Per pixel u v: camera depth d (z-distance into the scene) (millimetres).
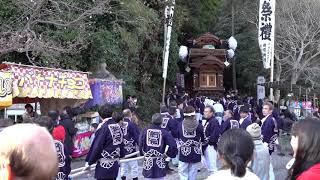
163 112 9758
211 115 9383
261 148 5066
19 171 1610
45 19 13312
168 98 21406
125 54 17719
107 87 13016
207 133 9281
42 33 13273
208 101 19125
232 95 25062
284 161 11242
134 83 20250
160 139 6738
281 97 30703
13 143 1624
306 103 22188
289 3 29625
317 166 2645
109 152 6270
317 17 29141
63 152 5180
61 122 8523
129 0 16578
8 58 13500
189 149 7852
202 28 31547
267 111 9203
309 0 29578
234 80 33031
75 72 10039
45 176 1659
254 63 33000
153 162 6770
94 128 11812
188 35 30969
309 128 2752
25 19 12914
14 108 11141
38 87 8891
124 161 7863
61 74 9594
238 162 2742
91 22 14547
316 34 29562
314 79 29984
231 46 28188
